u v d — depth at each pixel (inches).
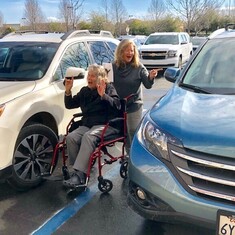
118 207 146.4
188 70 156.5
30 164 157.9
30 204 148.7
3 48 194.2
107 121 160.6
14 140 145.6
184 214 102.5
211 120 109.9
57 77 178.2
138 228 131.4
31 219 137.8
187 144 103.8
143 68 177.5
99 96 158.9
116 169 185.2
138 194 113.8
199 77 150.1
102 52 221.6
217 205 98.0
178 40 649.0
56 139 168.1
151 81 175.2
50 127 173.6
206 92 136.8
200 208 99.7
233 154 97.7
